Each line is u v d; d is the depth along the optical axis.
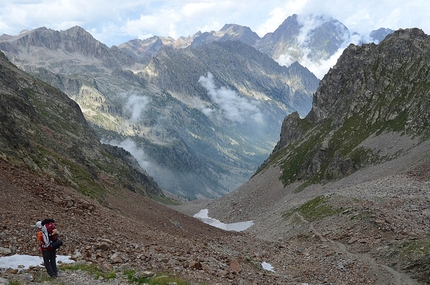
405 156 109.75
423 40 161.50
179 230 49.16
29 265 17.47
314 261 34.16
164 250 25.70
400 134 128.62
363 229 40.06
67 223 25.17
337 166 137.25
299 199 128.12
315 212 61.34
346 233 41.16
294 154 181.75
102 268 18.58
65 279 16.34
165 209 80.00
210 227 72.12
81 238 22.92
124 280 17.44
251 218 144.12
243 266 27.81
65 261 18.97
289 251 41.19
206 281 20.16
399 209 45.12
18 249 18.94
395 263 28.70
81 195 41.78
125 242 25.08
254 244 46.81
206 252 29.98
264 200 159.12
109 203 49.69
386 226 38.03
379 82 161.88
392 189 61.81
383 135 136.38
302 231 54.69
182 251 27.25
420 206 44.91
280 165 183.62
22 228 21.33
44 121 103.19
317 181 144.12
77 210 29.38
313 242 44.44
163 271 20.03
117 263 20.00
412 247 30.00
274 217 94.06
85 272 17.59
